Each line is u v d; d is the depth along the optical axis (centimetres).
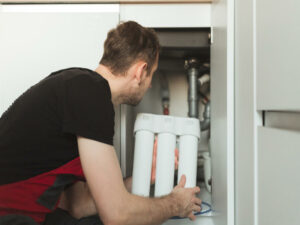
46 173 74
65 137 73
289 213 45
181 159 100
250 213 65
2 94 111
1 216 64
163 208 78
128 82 88
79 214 104
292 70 43
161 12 113
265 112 61
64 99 71
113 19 111
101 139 69
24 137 73
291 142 44
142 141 99
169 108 163
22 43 111
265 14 55
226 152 82
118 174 70
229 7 81
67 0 109
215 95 104
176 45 118
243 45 71
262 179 58
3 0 109
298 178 42
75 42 111
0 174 73
